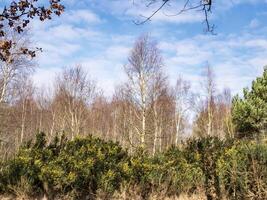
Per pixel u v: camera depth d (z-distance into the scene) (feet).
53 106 149.18
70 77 132.57
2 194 29.27
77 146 35.63
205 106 137.59
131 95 85.10
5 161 33.58
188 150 40.47
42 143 35.73
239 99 81.71
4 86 85.61
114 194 31.40
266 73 80.38
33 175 29.55
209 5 12.70
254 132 75.82
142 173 33.73
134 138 98.37
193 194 33.86
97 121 156.76
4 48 16.63
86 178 30.78
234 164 28.89
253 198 27.30
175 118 134.92
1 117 104.63
